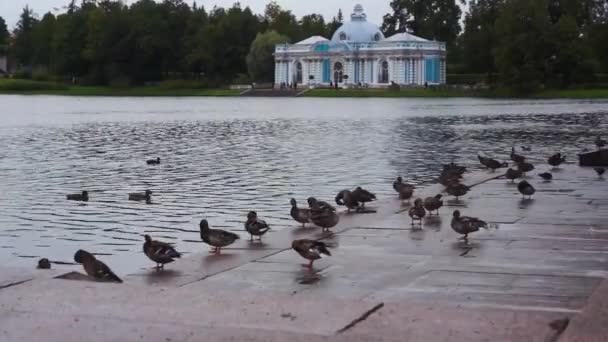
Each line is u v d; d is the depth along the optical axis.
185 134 66.81
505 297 12.70
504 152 49.94
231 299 9.24
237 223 26.23
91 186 35.62
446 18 197.62
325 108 116.00
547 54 145.62
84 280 10.70
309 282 14.07
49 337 8.11
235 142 58.50
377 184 35.12
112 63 195.88
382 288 13.52
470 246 17.08
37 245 23.55
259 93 172.62
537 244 17.22
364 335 7.96
